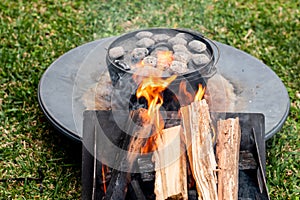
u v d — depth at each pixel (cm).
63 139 248
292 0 399
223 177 188
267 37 349
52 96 234
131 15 370
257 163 198
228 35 349
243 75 251
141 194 185
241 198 190
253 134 206
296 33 354
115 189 187
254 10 385
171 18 367
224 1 394
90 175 196
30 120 261
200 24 362
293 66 317
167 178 184
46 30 343
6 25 345
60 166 232
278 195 223
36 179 225
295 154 244
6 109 268
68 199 217
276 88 242
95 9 375
